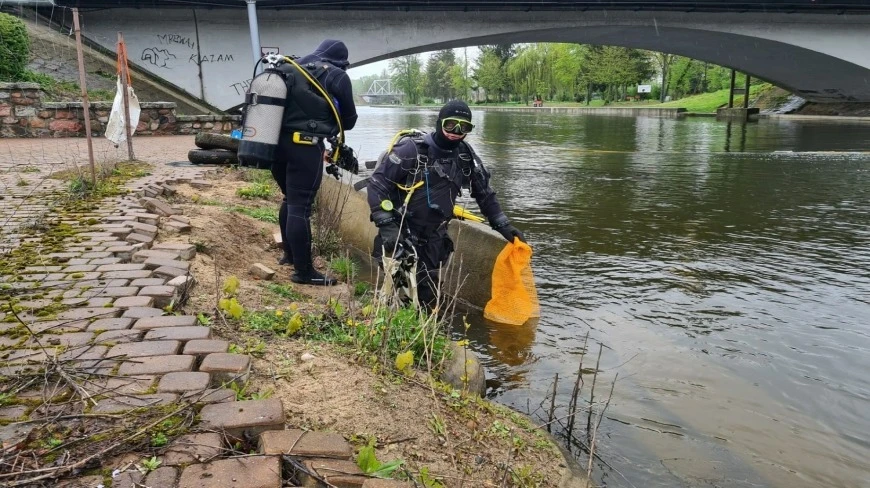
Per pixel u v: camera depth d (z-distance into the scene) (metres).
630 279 5.64
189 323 2.86
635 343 4.22
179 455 1.88
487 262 4.93
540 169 13.88
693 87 70.88
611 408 3.33
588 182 11.81
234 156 9.08
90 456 1.82
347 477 1.91
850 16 24.69
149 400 2.15
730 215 8.58
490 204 4.59
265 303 3.61
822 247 6.80
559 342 4.25
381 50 22.45
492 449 2.51
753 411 3.32
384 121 37.66
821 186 11.21
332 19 21.69
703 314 4.76
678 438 3.04
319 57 4.35
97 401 2.12
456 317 4.75
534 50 81.44
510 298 4.64
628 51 63.88
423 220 4.16
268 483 1.79
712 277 5.70
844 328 4.48
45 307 2.97
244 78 21.47
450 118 3.98
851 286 5.43
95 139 13.40
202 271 3.96
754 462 2.86
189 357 2.49
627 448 2.94
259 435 2.07
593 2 22.05
